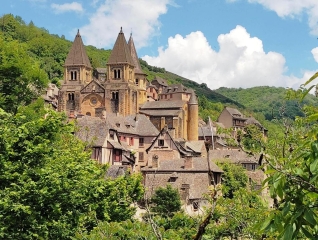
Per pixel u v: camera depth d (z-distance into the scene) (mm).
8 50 44406
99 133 73062
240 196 17344
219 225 17891
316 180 6176
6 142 18266
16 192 17516
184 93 158750
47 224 18703
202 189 58312
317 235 5895
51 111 20234
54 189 18172
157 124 125250
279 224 6008
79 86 127688
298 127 12164
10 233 17781
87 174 21641
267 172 6512
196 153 90938
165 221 22625
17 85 44875
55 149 20500
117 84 123500
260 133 13836
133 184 30578
